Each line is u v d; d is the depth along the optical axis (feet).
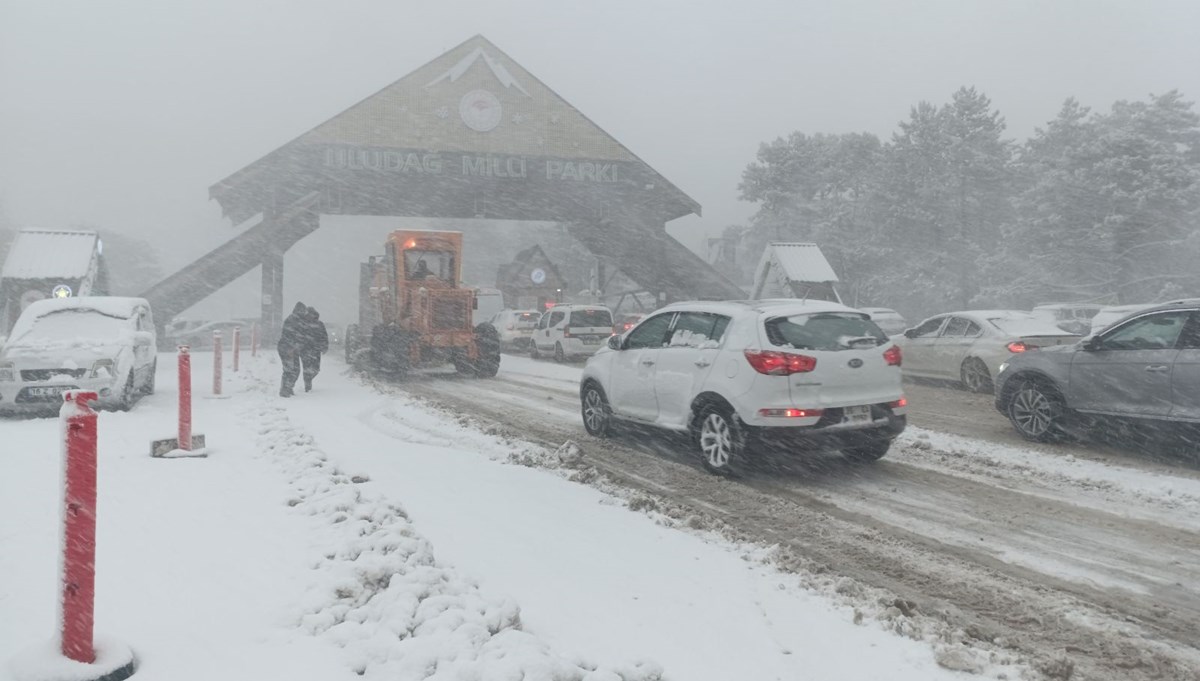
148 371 44.47
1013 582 16.79
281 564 15.11
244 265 114.62
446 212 127.13
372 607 12.71
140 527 17.62
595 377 32.76
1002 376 32.55
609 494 23.50
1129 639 14.05
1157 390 26.99
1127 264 136.77
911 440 31.96
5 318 85.05
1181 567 17.72
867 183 193.36
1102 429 28.96
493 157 124.06
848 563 17.95
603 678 10.62
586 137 128.16
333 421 36.73
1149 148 135.03
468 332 61.11
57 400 37.42
